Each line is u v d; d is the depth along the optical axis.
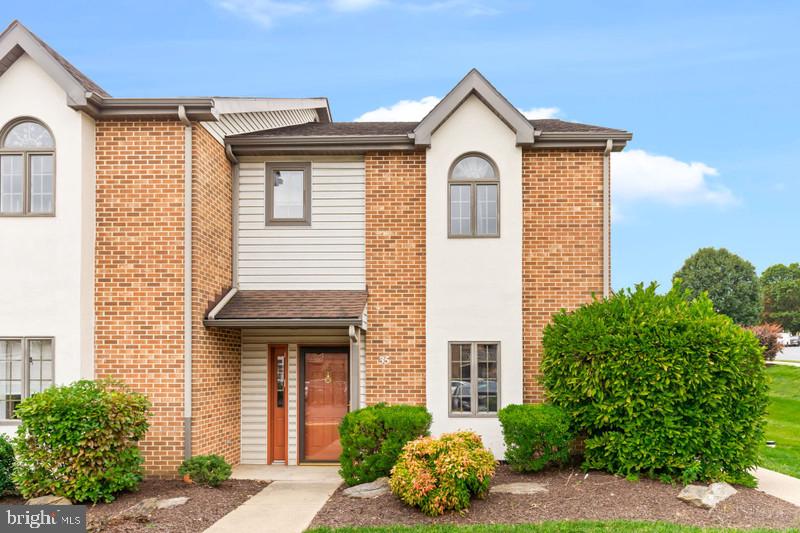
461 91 13.59
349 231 14.22
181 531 8.91
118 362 12.00
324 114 20.23
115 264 12.13
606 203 13.88
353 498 10.62
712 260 56.25
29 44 11.63
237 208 14.27
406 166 14.13
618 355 11.36
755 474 12.96
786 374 38.50
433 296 13.63
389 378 13.81
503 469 12.41
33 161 11.98
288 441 14.16
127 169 12.23
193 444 11.91
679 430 11.06
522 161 13.99
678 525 8.87
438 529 8.74
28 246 11.76
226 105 13.02
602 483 10.98
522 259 13.79
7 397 11.74
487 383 13.53
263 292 14.02
